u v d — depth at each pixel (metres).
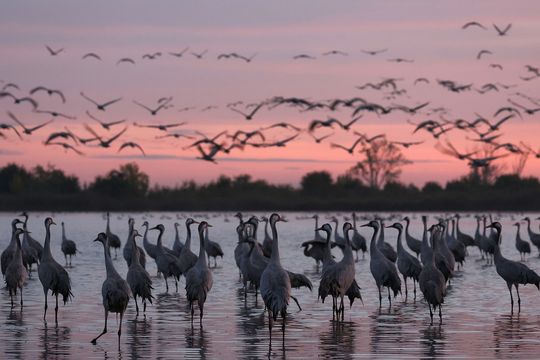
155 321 27.33
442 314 28.73
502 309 29.88
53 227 96.44
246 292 31.77
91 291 34.81
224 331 25.52
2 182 148.25
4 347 23.02
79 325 26.47
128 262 40.12
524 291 35.16
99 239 24.77
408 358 21.70
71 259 52.09
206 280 26.38
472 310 29.64
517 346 23.11
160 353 22.34
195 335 24.86
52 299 32.28
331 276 26.92
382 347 23.05
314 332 25.31
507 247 65.62
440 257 33.88
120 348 22.95
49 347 23.05
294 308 30.20
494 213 138.50
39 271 27.30
